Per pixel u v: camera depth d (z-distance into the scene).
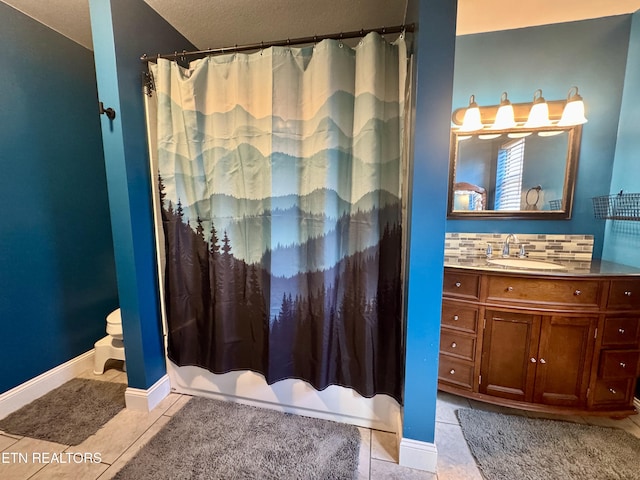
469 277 1.71
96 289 2.22
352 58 1.37
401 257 1.40
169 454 1.39
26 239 1.76
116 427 1.56
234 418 1.63
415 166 1.18
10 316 1.69
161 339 1.78
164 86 1.55
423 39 1.11
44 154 1.85
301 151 1.47
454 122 2.09
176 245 1.67
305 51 1.41
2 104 1.63
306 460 1.36
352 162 1.40
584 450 1.43
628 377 1.58
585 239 1.99
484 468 1.33
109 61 1.44
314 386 1.57
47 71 1.85
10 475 1.28
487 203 2.09
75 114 2.03
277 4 1.63
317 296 1.49
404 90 1.30
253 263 1.61
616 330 1.56
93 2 1.42
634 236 1.76
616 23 1.84
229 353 1.70
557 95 1.95
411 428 1.33
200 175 1.61
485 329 1.69
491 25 1.92
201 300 1.72
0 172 1.63
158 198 1.68
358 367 1.50
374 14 1.72
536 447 1.45
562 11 1.79
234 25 1.82
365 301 1.41
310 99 1.42
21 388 1.73
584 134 1.94
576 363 1.60
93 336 2.20
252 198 1.56
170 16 1.72
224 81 1.53
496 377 1.70
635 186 1.79
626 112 1.84
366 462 1.36
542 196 2.02
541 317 1.60
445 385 1.82
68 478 1.27
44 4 1.63
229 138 1.56
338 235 1.45
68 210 2.01
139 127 1.59
